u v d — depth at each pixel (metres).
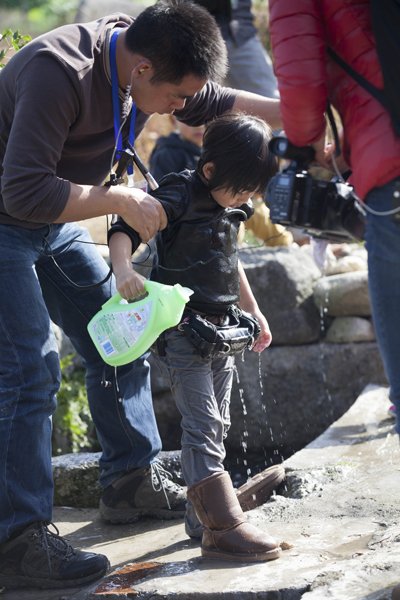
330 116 4.19
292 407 8.98
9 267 4.98
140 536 5.79
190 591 4.43
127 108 4.89
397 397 3.87
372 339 8.98
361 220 4.29
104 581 4.78
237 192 4.92
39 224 5.11
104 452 6.01
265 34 12.87
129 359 4.70
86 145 4.98
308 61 3.88
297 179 4.32
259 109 5.66
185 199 4.96
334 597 4.08
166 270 5.07
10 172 4.61
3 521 5.01
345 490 5.62
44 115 4.59
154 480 5.98
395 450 6.38
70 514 6.41
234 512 4.82
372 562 4.39
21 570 5.07
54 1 15.99
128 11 10.88
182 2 4.84
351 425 7.11
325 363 8.97
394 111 3.75
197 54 4.66
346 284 8.95
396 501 5.35
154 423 5.99
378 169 3.77
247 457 8.83
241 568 4.67
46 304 5.73
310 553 4.73
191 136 8.59
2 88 4.81
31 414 4.99
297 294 8.98
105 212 4.74
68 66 4.63
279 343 9.00
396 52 3.73
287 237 9.26
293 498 5.66
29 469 5.01
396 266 3.80
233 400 8.90
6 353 4.98
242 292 5.50
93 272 5.60
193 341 4.87
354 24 3.87
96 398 5.84
